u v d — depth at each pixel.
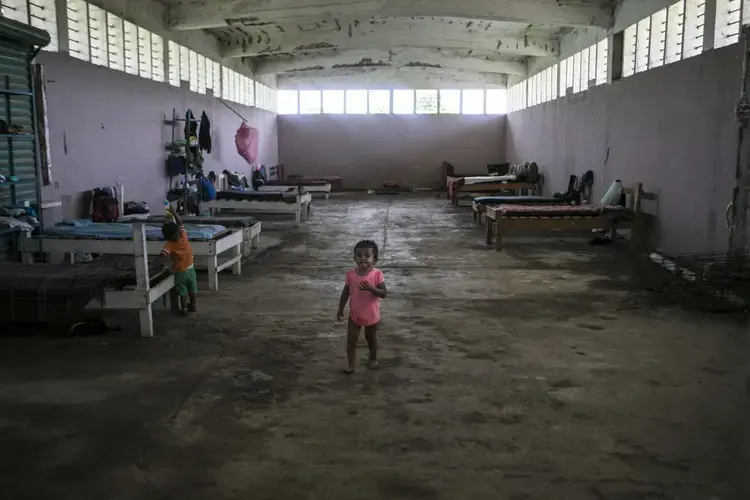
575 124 12.05
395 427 3.18
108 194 8.07
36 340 4.60
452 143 20.36
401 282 6.72
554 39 13.48
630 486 2.62
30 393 3.61
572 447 2.96
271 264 7.80
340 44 13.70
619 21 9.73
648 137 8.60
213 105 13.37
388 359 4.21
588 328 4.96
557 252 8.68
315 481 2.66
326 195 17.19
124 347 4.45
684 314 5.37
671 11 7.98
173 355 4.29
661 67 8.16
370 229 11.08
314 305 5.71
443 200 16.88
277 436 3.07
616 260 8.05
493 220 9.30
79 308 4.52
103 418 3.28
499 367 4.06
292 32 13.66
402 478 2.68
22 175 6.16
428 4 10.46
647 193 8.62
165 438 3.05
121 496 2.54
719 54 6.70
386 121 20.34
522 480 2.67
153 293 4.76
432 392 3.64
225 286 6.54
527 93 16.81
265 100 18.48
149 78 10.01
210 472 2.73
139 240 4.55
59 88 7.28
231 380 3.82
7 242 6.00
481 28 13.20
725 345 4.51
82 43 7.95
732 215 6.40
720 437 3.06
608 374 3.93
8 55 5.88
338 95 20.30
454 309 5.56
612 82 9.98
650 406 3.43
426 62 16.81
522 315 5.36
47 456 2.87
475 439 3.04
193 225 6.99
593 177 10.93
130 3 9.23
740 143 6.29
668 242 8.00
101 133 8.37
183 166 10.93
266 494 2.56
